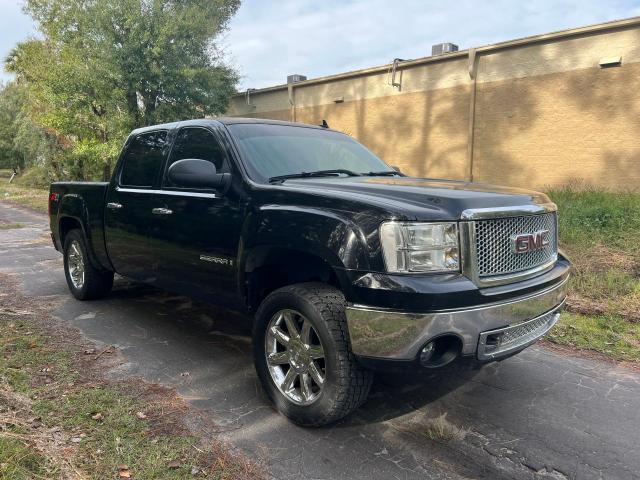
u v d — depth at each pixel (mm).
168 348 4426
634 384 3889
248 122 4230
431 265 2727
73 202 5613
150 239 4402
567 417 3355
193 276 4000
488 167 15234
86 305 5652
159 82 19000
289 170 3852
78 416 3141
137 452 2791
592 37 12773
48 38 20938
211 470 2670
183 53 19484
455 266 2779
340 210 2947
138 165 4762
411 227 2705
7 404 3254
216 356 4273
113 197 4938
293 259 3234
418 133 17109
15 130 37875
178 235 4055
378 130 18438
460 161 15961
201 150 4102
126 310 5492
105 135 21750
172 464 2693
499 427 3213
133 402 3377
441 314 2645
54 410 3203
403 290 2631
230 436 3027
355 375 2920
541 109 13914
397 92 17641
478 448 2971
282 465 2754
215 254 3719
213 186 3656
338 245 2850
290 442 2984
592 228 8133
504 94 14672
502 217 2924
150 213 4367
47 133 26922
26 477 2508
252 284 3561
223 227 3627
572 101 13297
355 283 2764
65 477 2537
